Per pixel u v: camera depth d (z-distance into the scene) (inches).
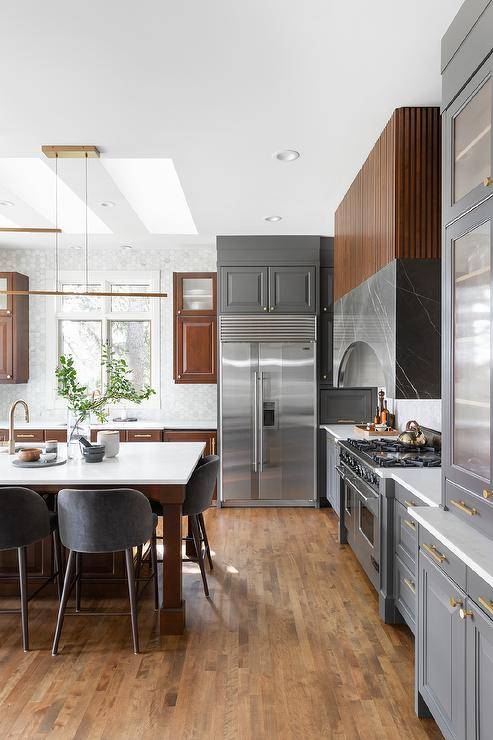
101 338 233.6
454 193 75.2
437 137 103.5
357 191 138.0
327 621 111.2
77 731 77.0
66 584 100.1
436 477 103.3
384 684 89.0
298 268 204.8
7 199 165.0
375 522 117.0
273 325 204.5
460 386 73.4
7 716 80.5
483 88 65.6
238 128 111.1
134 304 234.1
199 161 129.0
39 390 229.8
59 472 109.9
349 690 87.4
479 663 58.0
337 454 177.5
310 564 143.3
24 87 93.8
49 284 229.6
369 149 122.0
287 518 190.2
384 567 110.8
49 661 96.1
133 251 230.7
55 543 120.5
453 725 65.7
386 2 72.2
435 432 141.2
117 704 83.3
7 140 117.0
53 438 208.4
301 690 87.2
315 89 95.3
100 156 126.0
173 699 84.6
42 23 76.0
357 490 132.2
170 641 103.1
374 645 101.7
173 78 91.0
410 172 104.0
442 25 77.0
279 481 205.3
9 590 123.2
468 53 69.1
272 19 75.4
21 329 221.0
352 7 73.0
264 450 205.0
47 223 192.9
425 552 76.9
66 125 109.6
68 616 113.8
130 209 168.4
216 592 125.3
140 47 81.9
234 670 92.9
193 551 145.2
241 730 77.3
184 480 103.0
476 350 67.8
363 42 81.1
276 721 79.4
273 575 135.6
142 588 128.3
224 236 204.5
